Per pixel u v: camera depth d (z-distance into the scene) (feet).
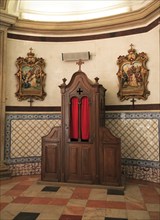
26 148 21.07
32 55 21.71
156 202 13.99
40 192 15.83
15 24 21.09
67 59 21.75
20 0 20.94
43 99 21.70
